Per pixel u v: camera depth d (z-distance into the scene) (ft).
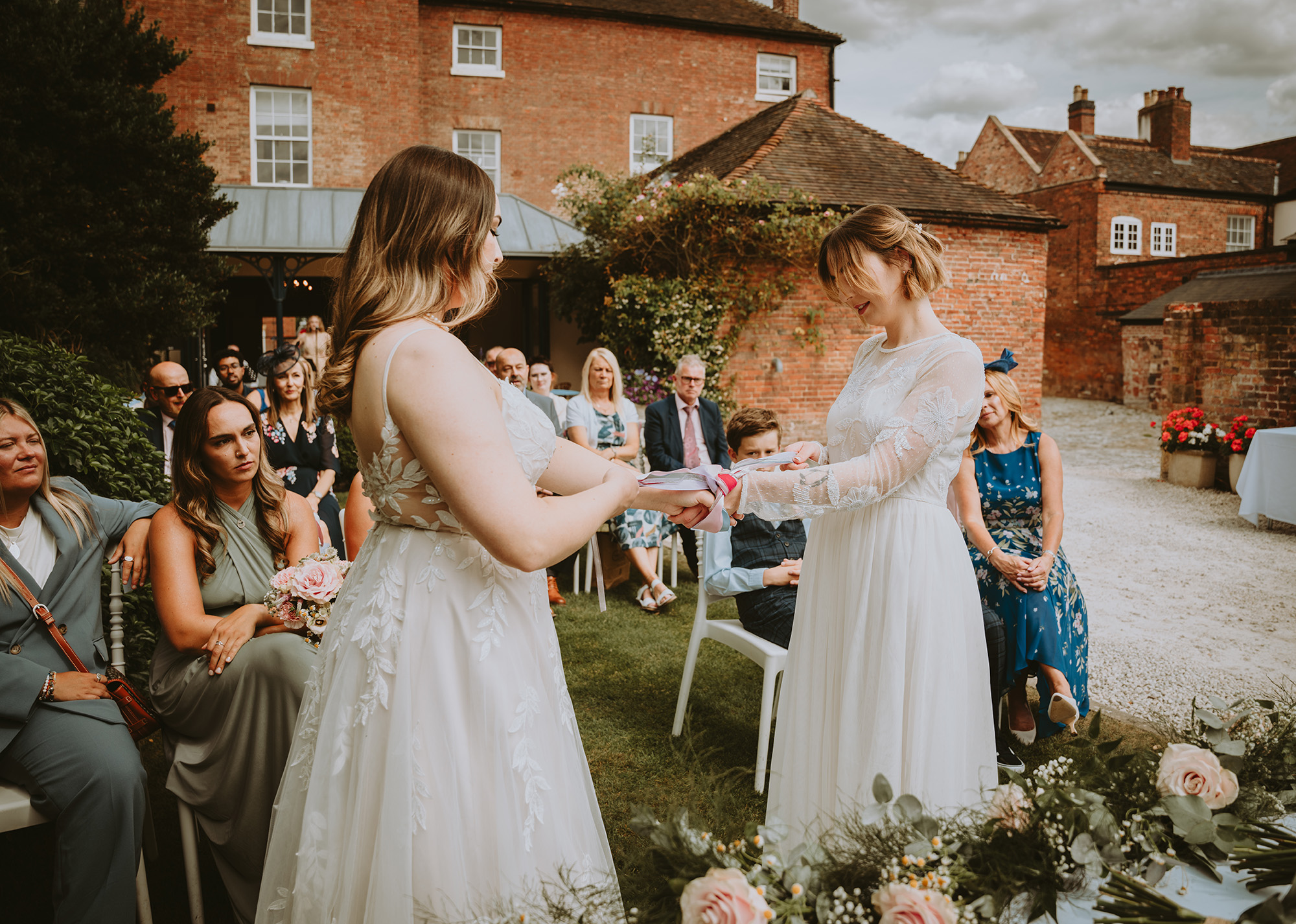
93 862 5.96
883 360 6.49
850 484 5.89
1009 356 10.23
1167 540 22.58
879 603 6.11
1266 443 23.16
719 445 18.88
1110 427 52.31
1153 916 3.50
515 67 55.01
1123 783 4.22
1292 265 34.83
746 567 10.39
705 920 3.16
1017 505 10.07
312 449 15.61
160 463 10.80
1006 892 3.49
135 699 6.63
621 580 18.44
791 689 6.83
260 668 6.62
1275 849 3.89
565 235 44.80
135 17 26.68
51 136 24.58
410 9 51.29
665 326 35.40
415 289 4.25
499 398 4.33
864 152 41.65
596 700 12.05
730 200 34.63
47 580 6.96
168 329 26.14
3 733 6.10
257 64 49.11
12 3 24.09
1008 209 40.70
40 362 9.96
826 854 3.64
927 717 5.99
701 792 4.23
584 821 4.58
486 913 3.89
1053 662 9.46
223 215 28.89
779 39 60.59
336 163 50.67
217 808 6.83
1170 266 62.69
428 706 4.12
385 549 4.35
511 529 3.85
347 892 4.09
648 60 57.62
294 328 54.44
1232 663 13.51
